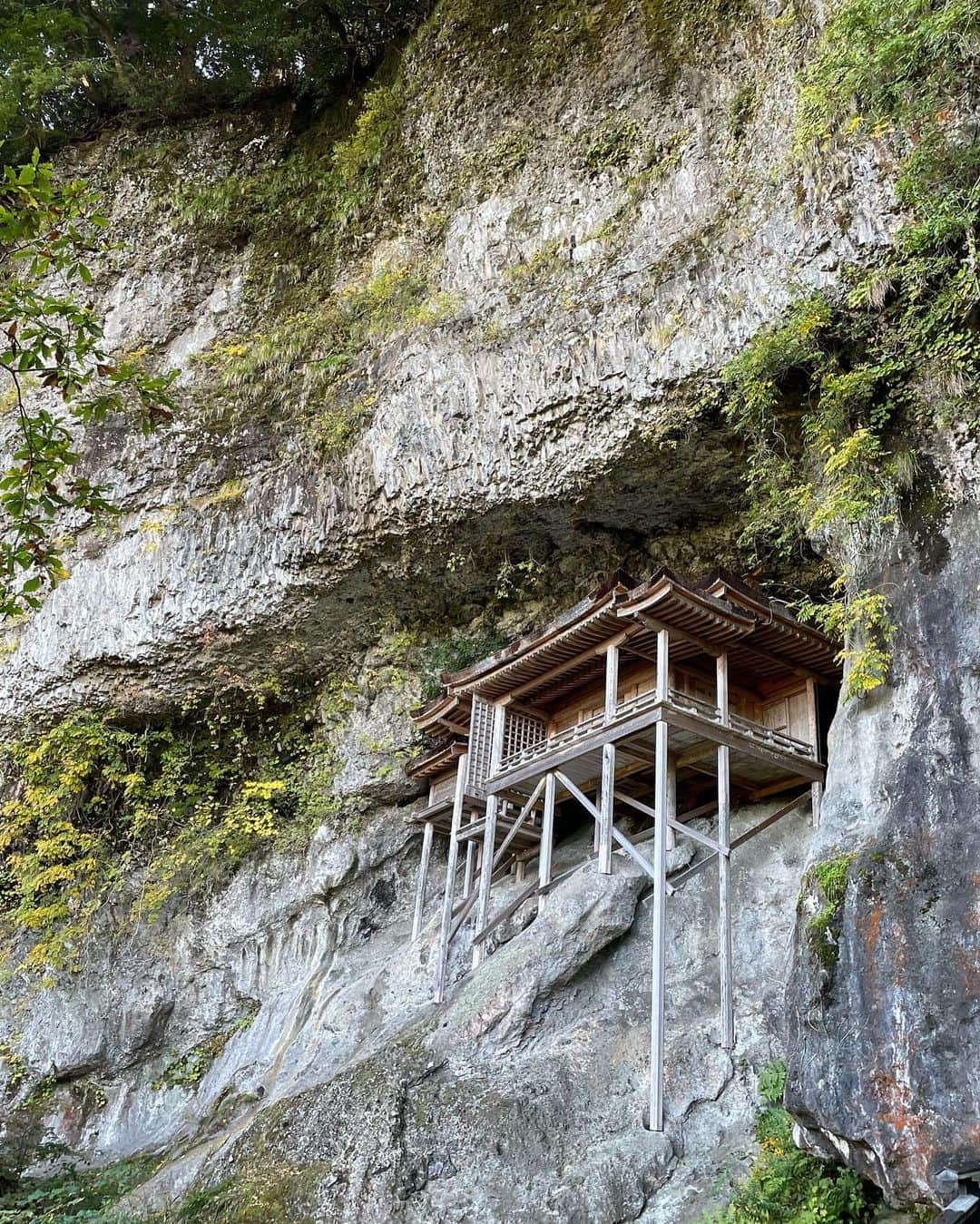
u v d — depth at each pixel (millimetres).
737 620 12531
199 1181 12664
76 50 24125
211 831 19438
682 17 17953
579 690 15273
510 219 18797
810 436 12805
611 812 12664
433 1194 10664
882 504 11438
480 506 15961
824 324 12211
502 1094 11375
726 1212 9117
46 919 18625
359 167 21922
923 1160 8000
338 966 17406
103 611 19188
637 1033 12078
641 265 15875
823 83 12812
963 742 9695
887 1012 8703
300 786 19453
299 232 22531
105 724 19922
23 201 7746
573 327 15508
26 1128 17078
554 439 15172
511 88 20016
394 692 18812
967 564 10516
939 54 11750
